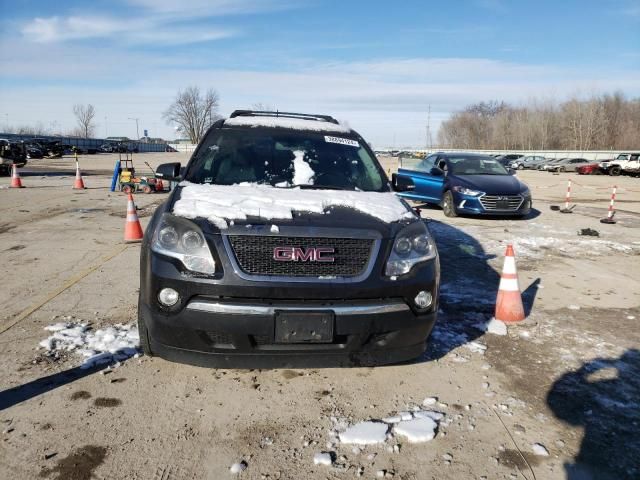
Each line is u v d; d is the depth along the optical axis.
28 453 2.23
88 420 2.50
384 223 2.87
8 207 10.29
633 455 2.35
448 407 2.74
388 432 2.48
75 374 2.96
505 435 2.49
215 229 2.66
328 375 3.05
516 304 4.14
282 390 2.86
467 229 8.85
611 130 72.88
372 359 2.74
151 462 2.20
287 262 2.60
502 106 109.56
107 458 2.22
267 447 2.34
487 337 3.78
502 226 9.26
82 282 4.86
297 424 2.53
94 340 3.42
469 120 103.56
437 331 3.84
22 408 2.58
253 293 2.52
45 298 4.33
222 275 2.54
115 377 2.94
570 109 76.56
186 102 83.94
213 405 2.67
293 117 4.80
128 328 3.65
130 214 6.89
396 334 2.72
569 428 2.57
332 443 2.38
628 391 2.98
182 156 54.28
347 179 3.79
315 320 2.53
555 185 22.53
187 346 2.62
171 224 2.74
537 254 6.88
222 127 4.23
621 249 7.30
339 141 4.23
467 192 9.88
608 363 3.36
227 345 2.60
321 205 3.01
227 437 2.40
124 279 4.98
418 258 2.81
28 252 6.18
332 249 2.63
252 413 2.61
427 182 11.09
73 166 29.56
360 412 2.65
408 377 3.07
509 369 3.23
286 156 3.91
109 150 65.94
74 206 10.66
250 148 3.95
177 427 2.46
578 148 74.31
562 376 3.15
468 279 5.48
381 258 2.71
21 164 20.94
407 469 2.21
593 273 5.88
